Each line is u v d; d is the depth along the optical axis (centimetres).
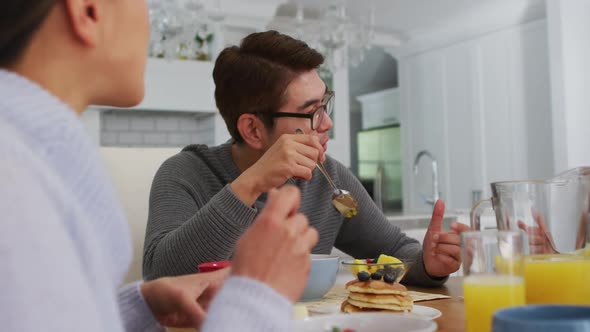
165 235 136
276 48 151
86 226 45
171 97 446
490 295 71
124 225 56
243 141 162
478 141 523
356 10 494
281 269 53
